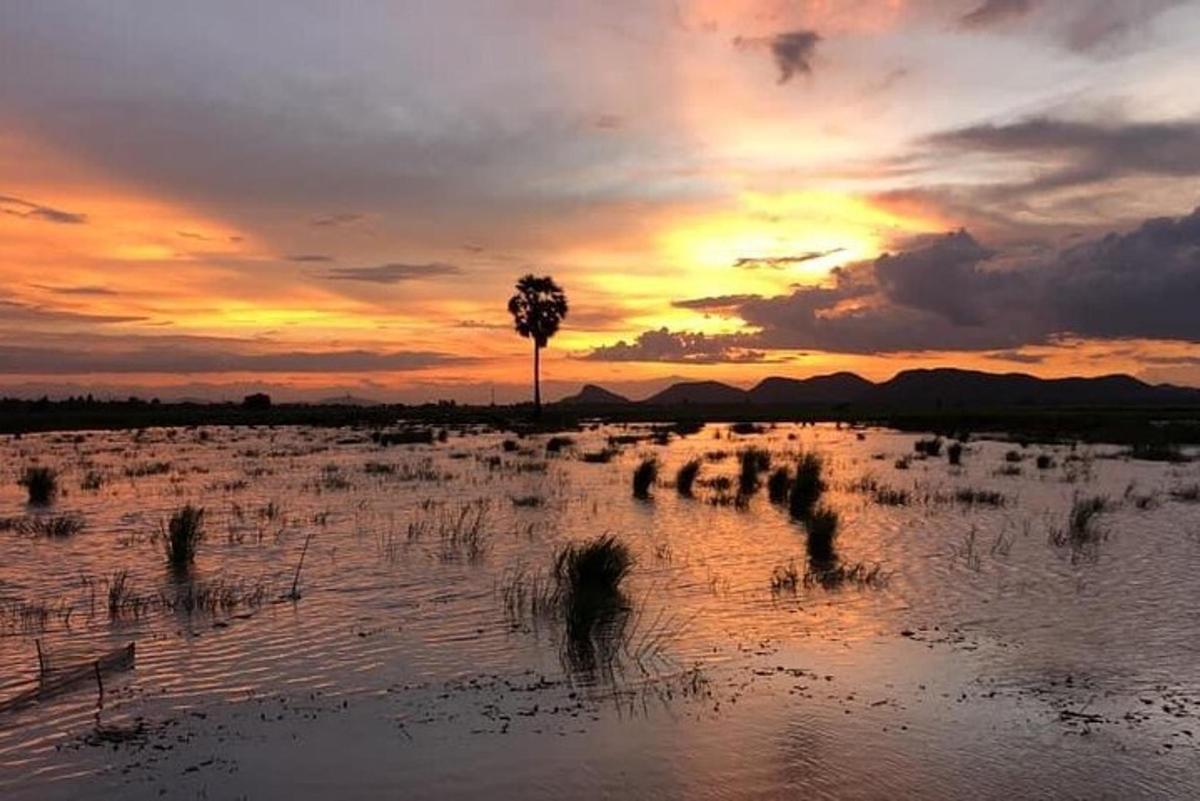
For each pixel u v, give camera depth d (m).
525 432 65.69
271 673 9.93
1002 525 20.36
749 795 7.01
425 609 12.62
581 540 18.20
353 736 8.19
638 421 89.56
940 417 85.69
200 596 13.29
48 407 119.44
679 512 22.64
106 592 13.70
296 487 28.62
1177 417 83.19
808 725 8.41
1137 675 9.87
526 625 11.79
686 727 8.37
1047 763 7.61
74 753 7.83
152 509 23.36
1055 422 71.19
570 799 6.96
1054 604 12.97
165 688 9.45
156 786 7.21
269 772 7.45
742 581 14.38
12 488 28.84
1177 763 7.62
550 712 8.75
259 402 130.75
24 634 11.41
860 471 34.16
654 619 12.10
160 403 143.88
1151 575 14.93
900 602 13.08
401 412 113.44
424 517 21.66
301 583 14.31
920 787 7.15
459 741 8.05
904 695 9.22
